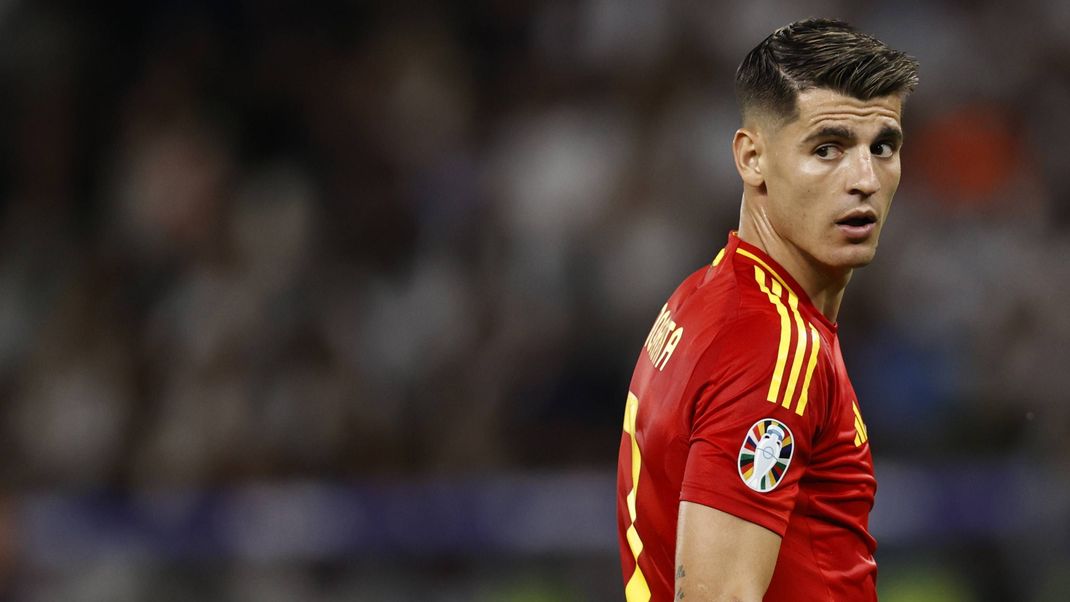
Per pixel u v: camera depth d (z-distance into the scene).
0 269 38.03
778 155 10.33
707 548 9.46
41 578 27.75
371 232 37.03
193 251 36.75
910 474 26.52
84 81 41.62
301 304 34.16
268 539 27.58
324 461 31.56
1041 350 31.33
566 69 39.75
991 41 39.25
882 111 10.19
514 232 35.59
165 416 32.97
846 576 10.20
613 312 32.66
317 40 41.62
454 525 27.28
